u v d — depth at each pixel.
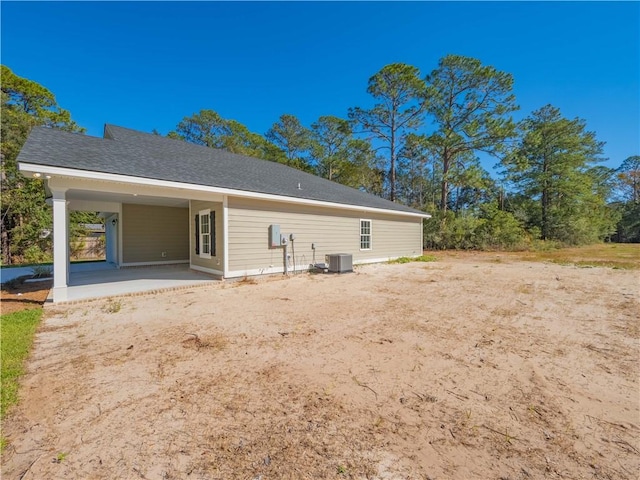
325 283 8.26
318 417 2.27
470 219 21.06
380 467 1.76
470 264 12.92
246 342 3.85
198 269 9.82
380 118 22.86
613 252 18.80
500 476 1.69
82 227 17.47
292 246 9.94
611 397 2.56
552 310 5.39
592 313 5.19
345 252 11.92
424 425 2.18
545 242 22.47
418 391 2.66
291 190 10.24
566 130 24.47
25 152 5.83
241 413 2.32
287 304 5.87
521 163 21.11
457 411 2.35
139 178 6.51
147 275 9.06
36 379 2.85
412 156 29.94
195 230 10.02
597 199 27.84
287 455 1.86
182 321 4.75
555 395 2.59
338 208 11.40
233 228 8.44
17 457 1.83
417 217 15.98
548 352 3.53
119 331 4.26
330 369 3.09
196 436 2.04
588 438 2.03
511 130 19.38
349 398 2.54
